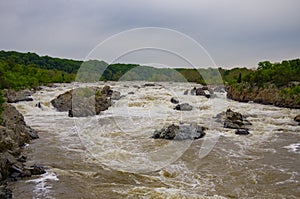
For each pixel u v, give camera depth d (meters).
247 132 25.89
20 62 83.56
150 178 14.55
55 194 12.75
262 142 23.22
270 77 64.75
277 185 14.56
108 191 13.05
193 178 14.95
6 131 19.06
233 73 68.50
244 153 19.91
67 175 14.93
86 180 14.31
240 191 13.73
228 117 28.91
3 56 88.06
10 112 25.06
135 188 13.34
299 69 66.81
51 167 16.25
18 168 14.93
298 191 13.89
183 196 12.58
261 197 13.17
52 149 19.98
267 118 35.25
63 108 39.47
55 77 68.62
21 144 21.16
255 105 48.84
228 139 23.38
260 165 17.47
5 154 15.65
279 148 21.56
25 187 13.45
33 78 61.97
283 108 45.50
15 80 54.06
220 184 14.41
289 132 27.20
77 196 12.58
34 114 36.22
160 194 12.73
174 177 14.93
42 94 49.97
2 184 13.73
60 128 27.30
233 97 58.06
